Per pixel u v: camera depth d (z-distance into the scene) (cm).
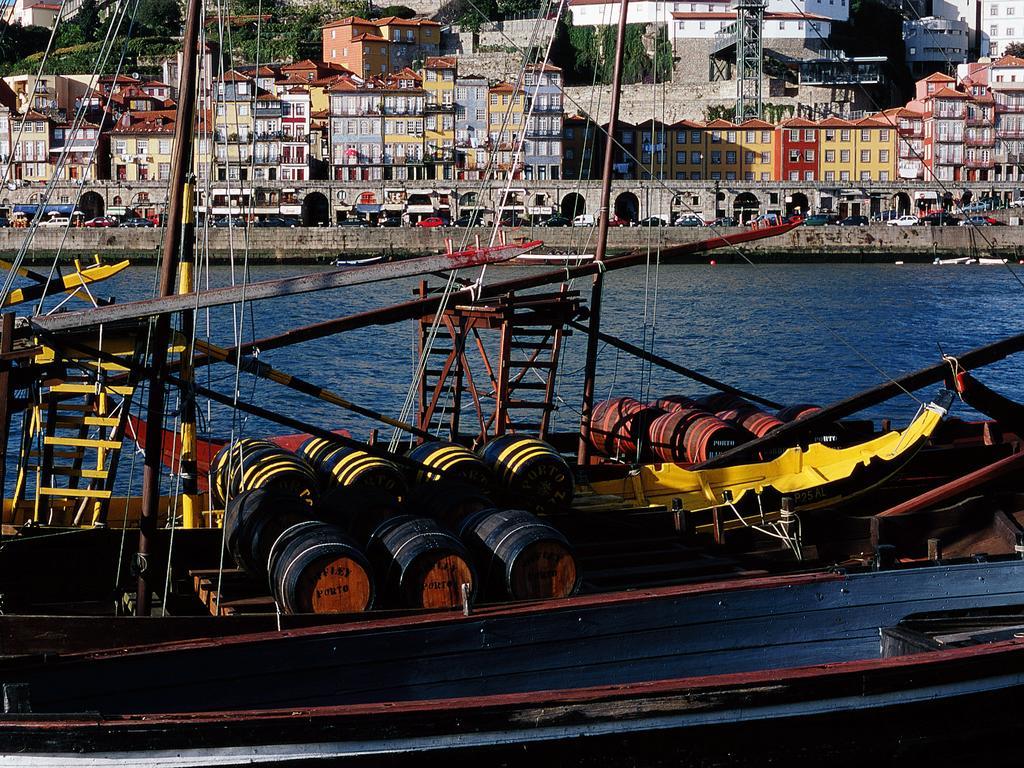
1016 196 14325
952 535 2161
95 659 1412
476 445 2448
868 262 12688
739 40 15738
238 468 1938
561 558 1698
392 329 6581
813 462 2511
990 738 1560
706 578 1861
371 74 16825
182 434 1848
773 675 1477
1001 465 2395
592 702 1417
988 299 8662
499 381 2603
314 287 1527
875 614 1717
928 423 2502
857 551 2095
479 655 1545
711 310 7712
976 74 17525
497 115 14588
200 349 2038
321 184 13650
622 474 2472
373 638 1504
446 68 14525
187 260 1812
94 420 1861
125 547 1811
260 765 1328
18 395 2391
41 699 1395
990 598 1778
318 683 1487
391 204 13712
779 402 4488
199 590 1738
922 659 1529
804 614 1680
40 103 14325
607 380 4925
